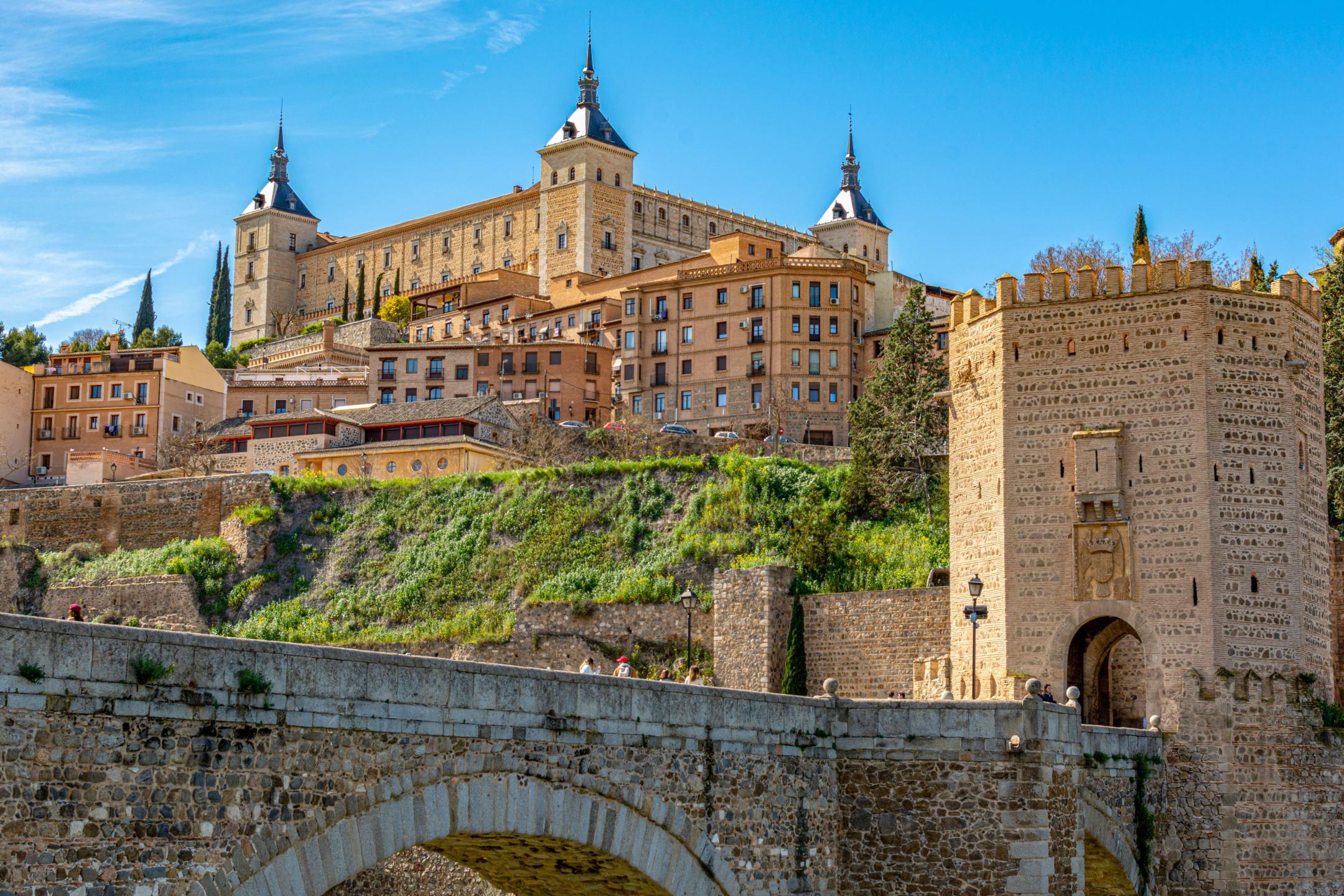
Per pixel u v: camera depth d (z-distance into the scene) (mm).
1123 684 66312
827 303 144000
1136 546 61844
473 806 29641
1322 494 64938
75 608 52312
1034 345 64562
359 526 100312
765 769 37094
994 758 39188
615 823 32750
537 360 153625
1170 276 62656
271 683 26391
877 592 76188
